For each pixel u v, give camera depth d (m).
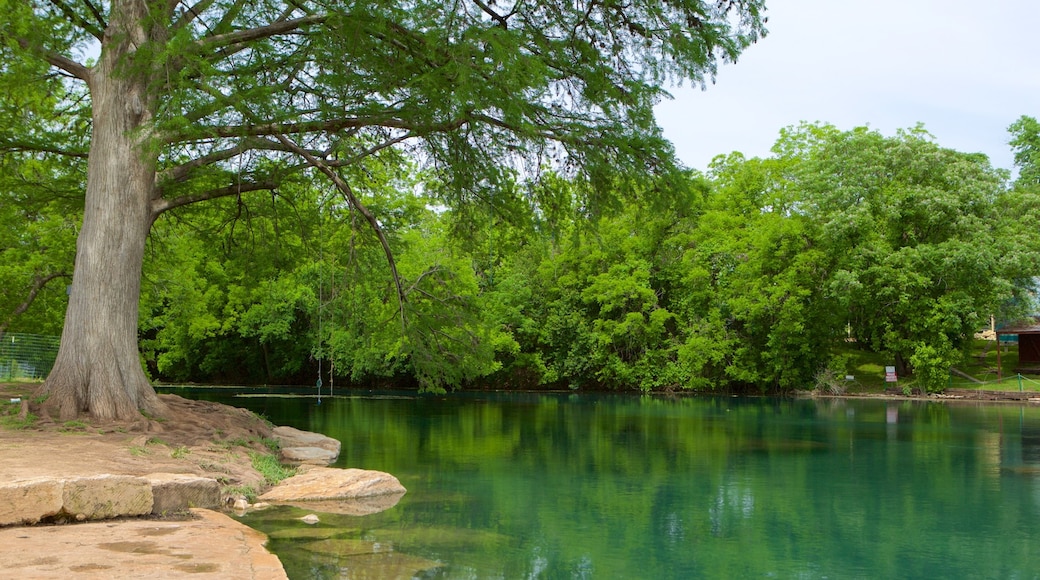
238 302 39.34
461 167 16.02
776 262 39.53
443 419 24.92
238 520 9.38
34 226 22.95
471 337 19.48
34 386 19.42
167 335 38.31
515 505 10.88
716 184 45.34
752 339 41.06
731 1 13.67
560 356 44.59
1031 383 37.88
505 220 17.66
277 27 14.29
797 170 41.59
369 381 47.47
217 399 31.41
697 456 16.27
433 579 7.05
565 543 8.75
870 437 19.94
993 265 36.12
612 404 33.06
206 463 11.20
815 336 40.38
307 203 21.52
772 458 15.95
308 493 11.05
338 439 18.92
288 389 42.00
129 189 13.82
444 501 11.08
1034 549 8.70
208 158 15.01
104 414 12.88
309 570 7.14
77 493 7.70
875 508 10.95
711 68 13.98
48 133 18.08
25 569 5.74
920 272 37.69
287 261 21.92
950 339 39.16
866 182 38.31
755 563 8.06
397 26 13.03
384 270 20.00
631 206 17.41
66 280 25.20
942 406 31.94
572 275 44.34
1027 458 15.98
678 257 42.31
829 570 7.84
